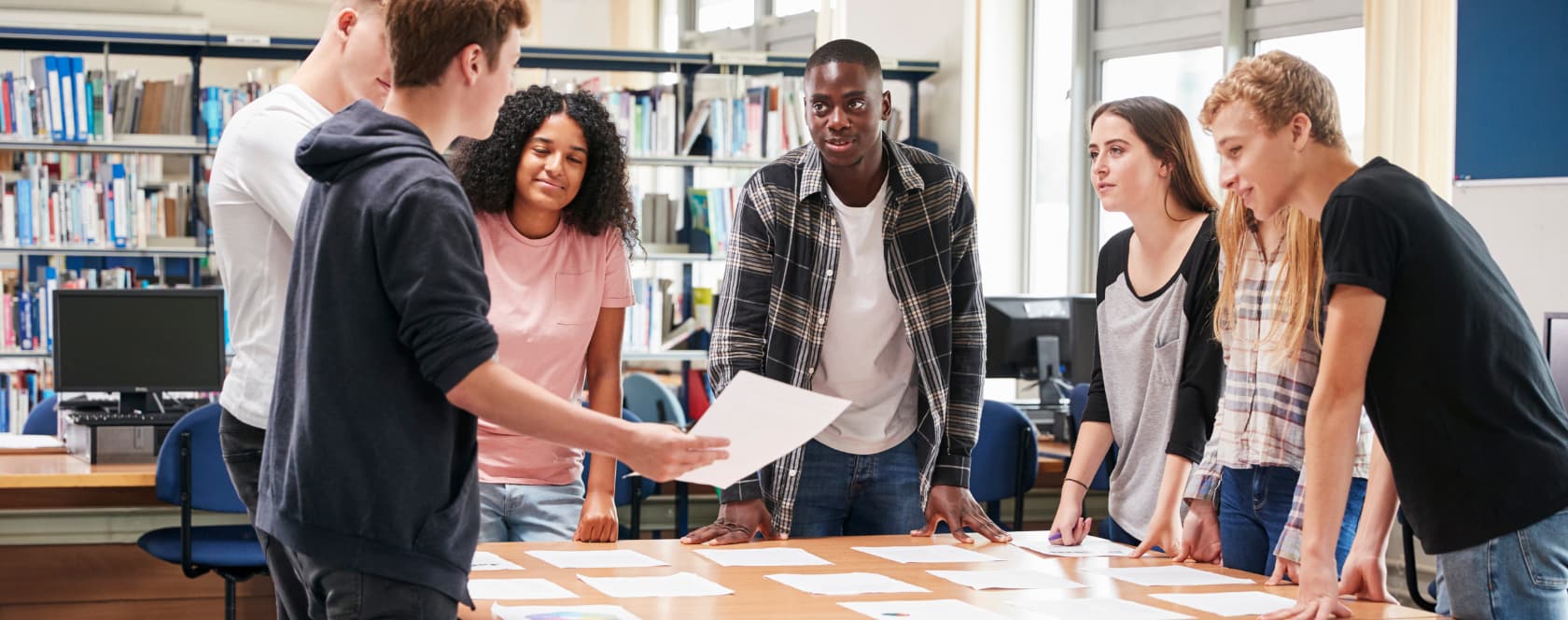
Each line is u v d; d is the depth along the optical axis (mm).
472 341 1436
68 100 5922
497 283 2641
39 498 3846
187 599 4355
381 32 1934
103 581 4262
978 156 6574
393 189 1464
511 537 2697
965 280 2773
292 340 1565
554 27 9289
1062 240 6641
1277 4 5672
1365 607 1941
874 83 2613
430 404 1496
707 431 1833
